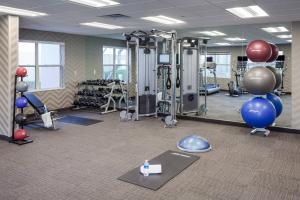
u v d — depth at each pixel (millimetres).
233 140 5625
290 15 5559
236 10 5219
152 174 3844
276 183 3590
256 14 5586
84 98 9273
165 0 4348
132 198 3170
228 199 3160
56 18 6113
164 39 7570
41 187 3449
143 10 5184
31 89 8320
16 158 4516
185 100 7871
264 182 3617
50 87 8914
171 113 7086
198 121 7488
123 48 11688
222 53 15305
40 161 4375
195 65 7969
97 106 8914
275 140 5641
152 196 3221
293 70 6133
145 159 4465
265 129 6273
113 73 11469
